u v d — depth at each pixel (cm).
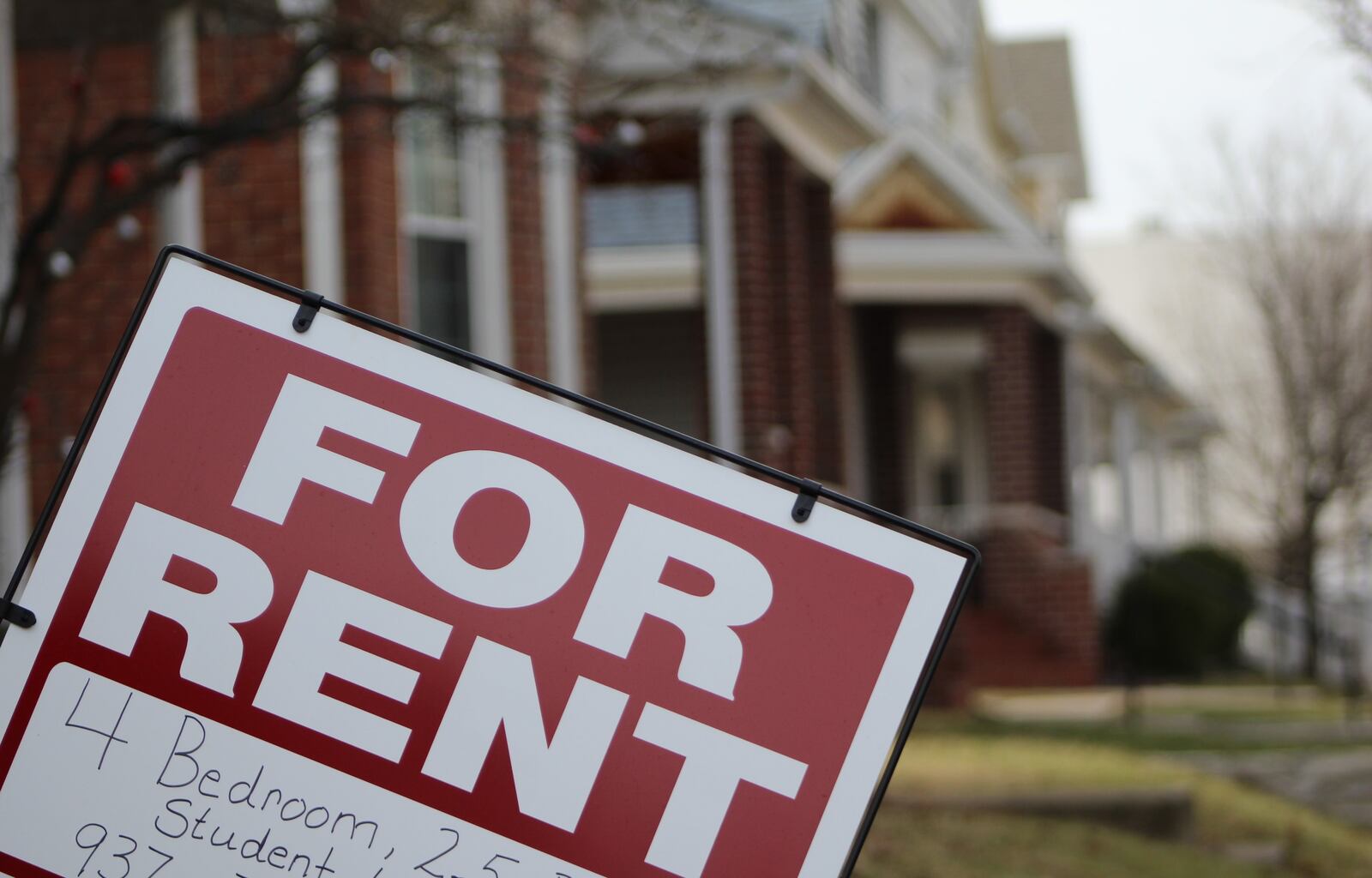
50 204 625
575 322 1080
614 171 1260
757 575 226
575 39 1059
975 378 2305
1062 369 2216
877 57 2222
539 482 229
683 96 1167
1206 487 3331
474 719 223
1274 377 2766
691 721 222
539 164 927
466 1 711
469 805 221
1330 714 1788
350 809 221
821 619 224
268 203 888
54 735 223
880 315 2128
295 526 228
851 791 220
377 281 908
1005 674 1908
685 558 226
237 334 233
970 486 2292
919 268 1906
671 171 1287
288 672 225
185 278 234
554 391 230
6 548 779
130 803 222
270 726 223
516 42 784
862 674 223
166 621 226
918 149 1931
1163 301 3397
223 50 877
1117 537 2628
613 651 224
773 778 221
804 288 1437
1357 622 2667
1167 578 2397
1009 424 1953
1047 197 3094
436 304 988
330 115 712
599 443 230
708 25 1039
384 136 845
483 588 226
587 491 229
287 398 231
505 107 966
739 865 219
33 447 838
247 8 745
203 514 228
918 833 850
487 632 225
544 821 221
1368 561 2717
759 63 1143
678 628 225
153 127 649
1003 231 1944
